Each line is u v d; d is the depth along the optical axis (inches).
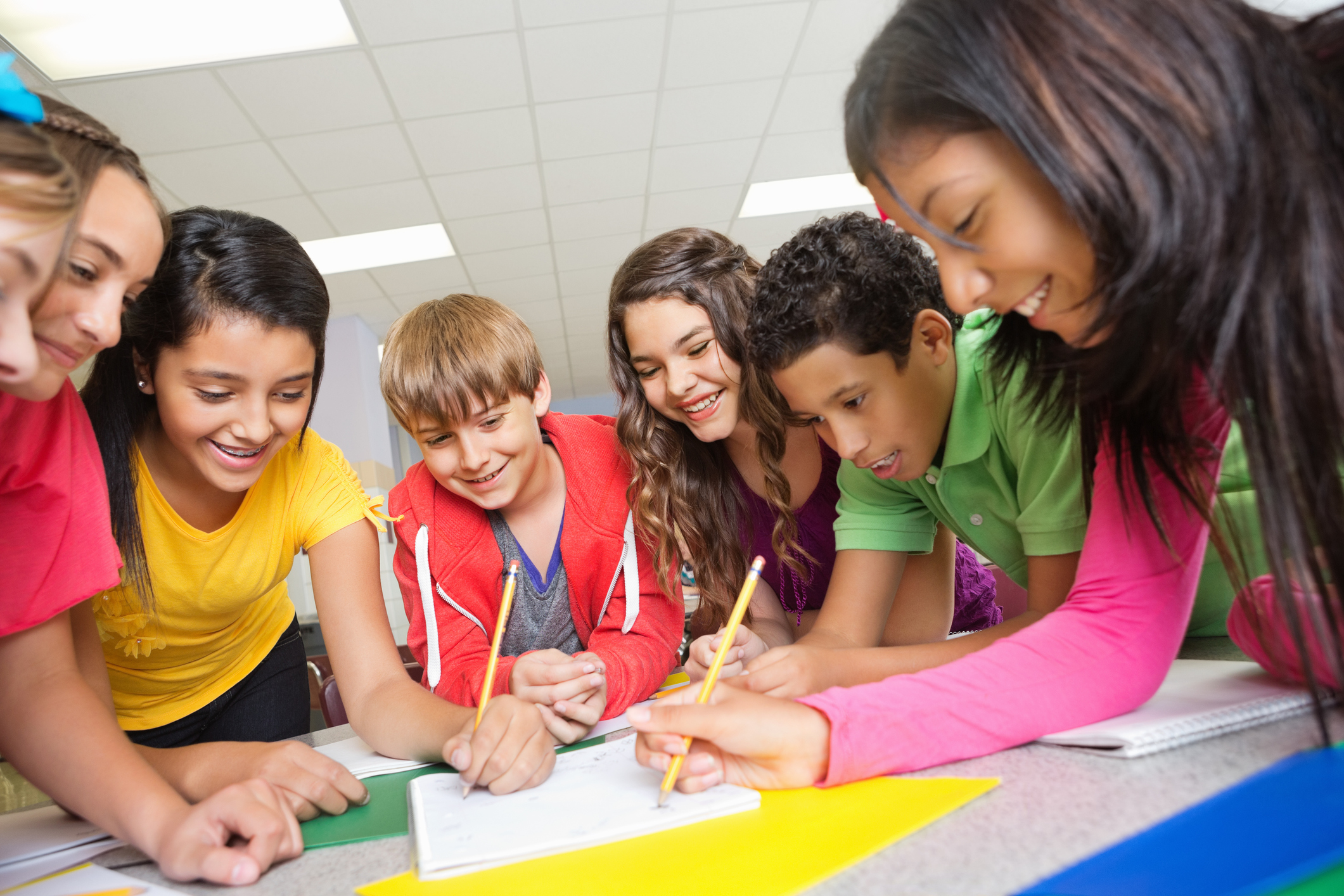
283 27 119.3
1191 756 20.6
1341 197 19.9
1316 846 14.0
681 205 189.0
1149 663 25.3
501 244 195.8
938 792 20.4
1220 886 13.3
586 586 50.3
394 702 36.6
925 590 49.3
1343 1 24.1
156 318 33.5
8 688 27.2
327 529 42.8
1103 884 14.1
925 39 21.9
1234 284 19.7
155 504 40.7
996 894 14.5
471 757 26.9
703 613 53.7
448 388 42.2
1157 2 19.7
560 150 159.2
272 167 151.2
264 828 22.3
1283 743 20.6
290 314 35.1
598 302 243.0
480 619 49.2
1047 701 24.1
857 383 33.7
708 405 47.1
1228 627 28.1
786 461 52.0
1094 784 19.6
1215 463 26.2
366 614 41.6
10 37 114.7
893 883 15.6
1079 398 27.2
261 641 52.5
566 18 125.0
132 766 25.3
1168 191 19.4
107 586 29.1
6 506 26.9
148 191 26.6
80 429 29.6
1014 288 23.1
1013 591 73.5
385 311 231.6
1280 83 19.6
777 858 17.7
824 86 148.4
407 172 159.0
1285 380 19.8
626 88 143.0
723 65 139.9
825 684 30.9
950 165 21.8
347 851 22.9
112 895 20.8
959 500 40.4
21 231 18.5
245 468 36.6
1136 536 26.7
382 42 124.3
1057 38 19.9
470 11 120.9
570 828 21.4
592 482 49.5
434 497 49.1
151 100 129.8
